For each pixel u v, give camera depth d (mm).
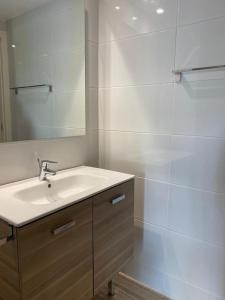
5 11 1201
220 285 1440
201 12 1279
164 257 1632
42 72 1396
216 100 1298
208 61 1294
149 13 1451
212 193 1386
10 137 1266
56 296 1034
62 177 1419
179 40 1368
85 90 1658
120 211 1381
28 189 1226
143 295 1666
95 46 1689
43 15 1361
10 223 859
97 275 1264
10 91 1254
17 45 1263
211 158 1359
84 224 1126
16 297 919
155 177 1589
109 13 1611
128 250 1512
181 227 1528
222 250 1400
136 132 1626
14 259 880
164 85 1461
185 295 1582
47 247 958
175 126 1458
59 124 1526
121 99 1658
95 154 1825
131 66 1576
